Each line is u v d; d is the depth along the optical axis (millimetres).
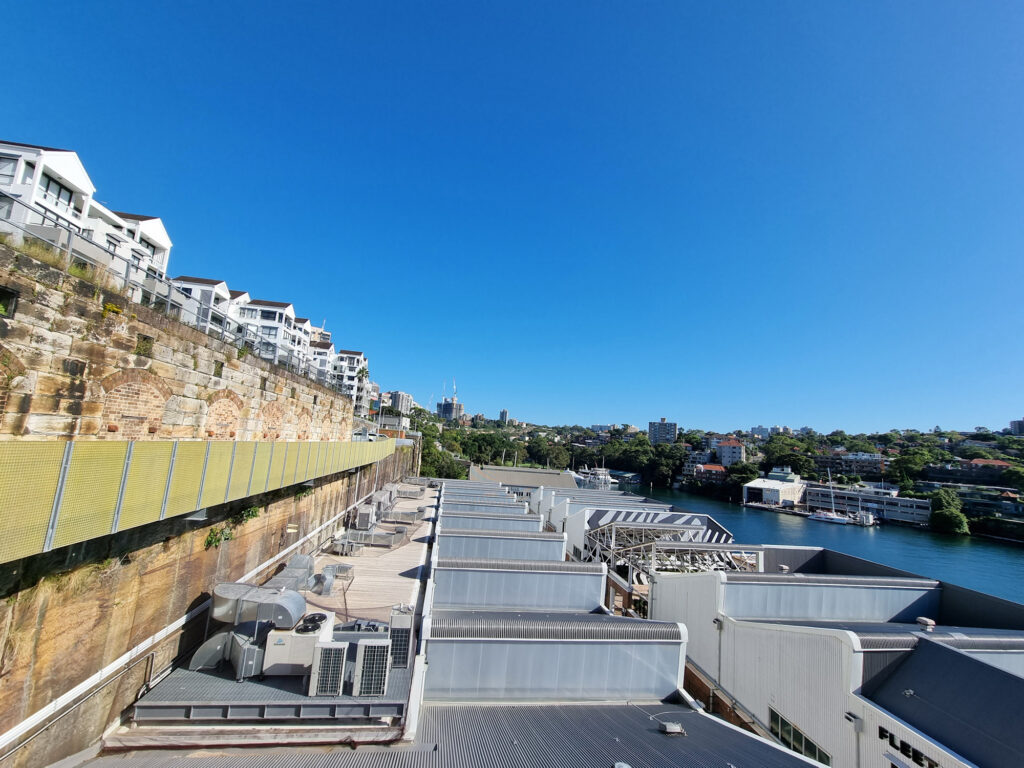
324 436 25359
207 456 11555
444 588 20391
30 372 7816
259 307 72562
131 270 11742
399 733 10664
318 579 18500
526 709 13859
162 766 9047
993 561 71938
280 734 10219
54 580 8188
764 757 11148
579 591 21172
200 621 13125
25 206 8125
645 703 14945
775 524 102688
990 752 10984
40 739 7996
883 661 14375
